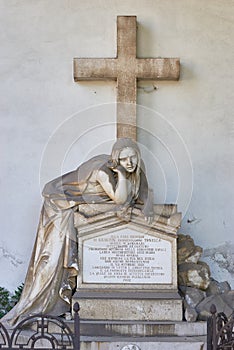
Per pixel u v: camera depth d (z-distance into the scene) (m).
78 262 7.20
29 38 8.90
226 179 8.80
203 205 8.77
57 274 7.21
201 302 7.27
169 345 6.59
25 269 8.70
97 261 7.20
